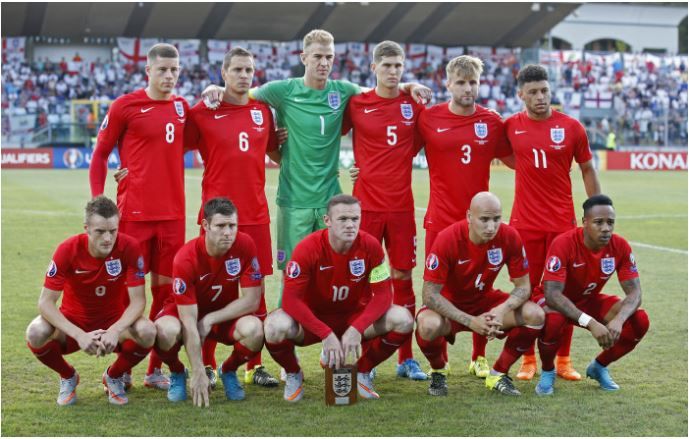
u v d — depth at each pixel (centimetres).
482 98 3672
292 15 3294
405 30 3528
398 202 600
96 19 3238
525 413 486
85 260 507
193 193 1919
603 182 2402
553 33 4144
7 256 1048
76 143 2959
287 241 612
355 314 548
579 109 3744
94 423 468
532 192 592
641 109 3716
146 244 582
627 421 470
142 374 584
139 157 575
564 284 541
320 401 513
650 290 848
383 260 525
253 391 541
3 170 2773
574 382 556
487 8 3350
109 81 3475
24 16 3177
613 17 4172
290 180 608
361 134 601
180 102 584
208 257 515
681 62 4022
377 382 564
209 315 519
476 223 512
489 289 561
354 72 3650
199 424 466
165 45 573
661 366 584
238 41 3591
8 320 712
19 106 3306
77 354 620
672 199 1858
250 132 580
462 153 593
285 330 505
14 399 512
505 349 535
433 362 532
